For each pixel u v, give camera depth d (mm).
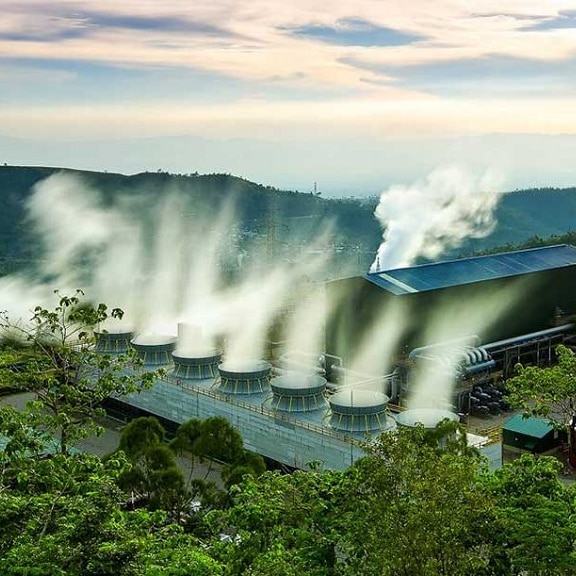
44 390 42656
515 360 101000
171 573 27844
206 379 82688
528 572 29234
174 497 46188
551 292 108375
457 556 24312
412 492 24609
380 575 24812
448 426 36406
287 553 29141
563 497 33062
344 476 32594
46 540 26281
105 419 87875
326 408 72312
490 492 30219
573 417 65562
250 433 73375
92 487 30172
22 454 34000
